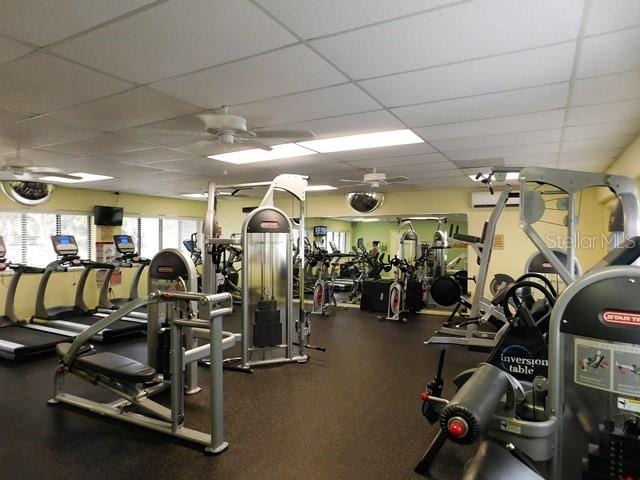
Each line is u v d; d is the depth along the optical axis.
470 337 4.49
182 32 1.90
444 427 1.43
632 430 1.45
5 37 1.94
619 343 1.49
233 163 5.23
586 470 1.53
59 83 2.53
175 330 2.85
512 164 5.16
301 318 4.84
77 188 7.55
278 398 3.62
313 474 2.46
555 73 2.37
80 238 7.69
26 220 6.92
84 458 2.61
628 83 2.52
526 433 1.60
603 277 1.52
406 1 1.64
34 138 3.92
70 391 3.77
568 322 1.59
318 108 3.03
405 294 7.64
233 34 1.92
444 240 7.75
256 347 4.57
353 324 6.86
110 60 2.21
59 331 5.56
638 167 3.73
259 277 4.66
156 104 2.94
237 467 2.53
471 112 3.11
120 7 1.69
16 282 6.06
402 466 2.55
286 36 1.95
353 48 2.07
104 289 7.04
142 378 2.90
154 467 2.52
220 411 2.71
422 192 7.99
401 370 4.42
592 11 1.71
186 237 9.90
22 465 2.53
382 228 9.85
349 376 4.21
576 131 3.62
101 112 3.12
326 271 8.69
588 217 6.41
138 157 4.84
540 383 1.77
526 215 2.74
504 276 6.06
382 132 3.71
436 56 2.16
